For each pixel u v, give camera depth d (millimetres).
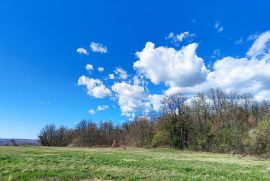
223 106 97938
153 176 25141
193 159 49625
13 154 41219
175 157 53125
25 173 23250
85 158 38875
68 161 33656
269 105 96438
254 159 58250
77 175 23562
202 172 29438
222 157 60250
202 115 97500
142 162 36688
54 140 131500
